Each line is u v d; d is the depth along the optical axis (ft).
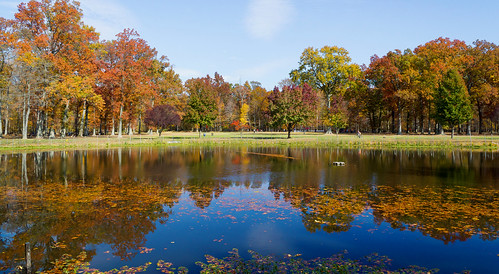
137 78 155.84
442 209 36.29
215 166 75.31
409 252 24.61
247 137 185.26
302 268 21.79
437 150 114.62
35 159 87.25
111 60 156.56
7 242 26.96
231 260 23.22
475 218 32.81
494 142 126.31
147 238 27.84
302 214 34.94
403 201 40.22
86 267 22.29
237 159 90.17
